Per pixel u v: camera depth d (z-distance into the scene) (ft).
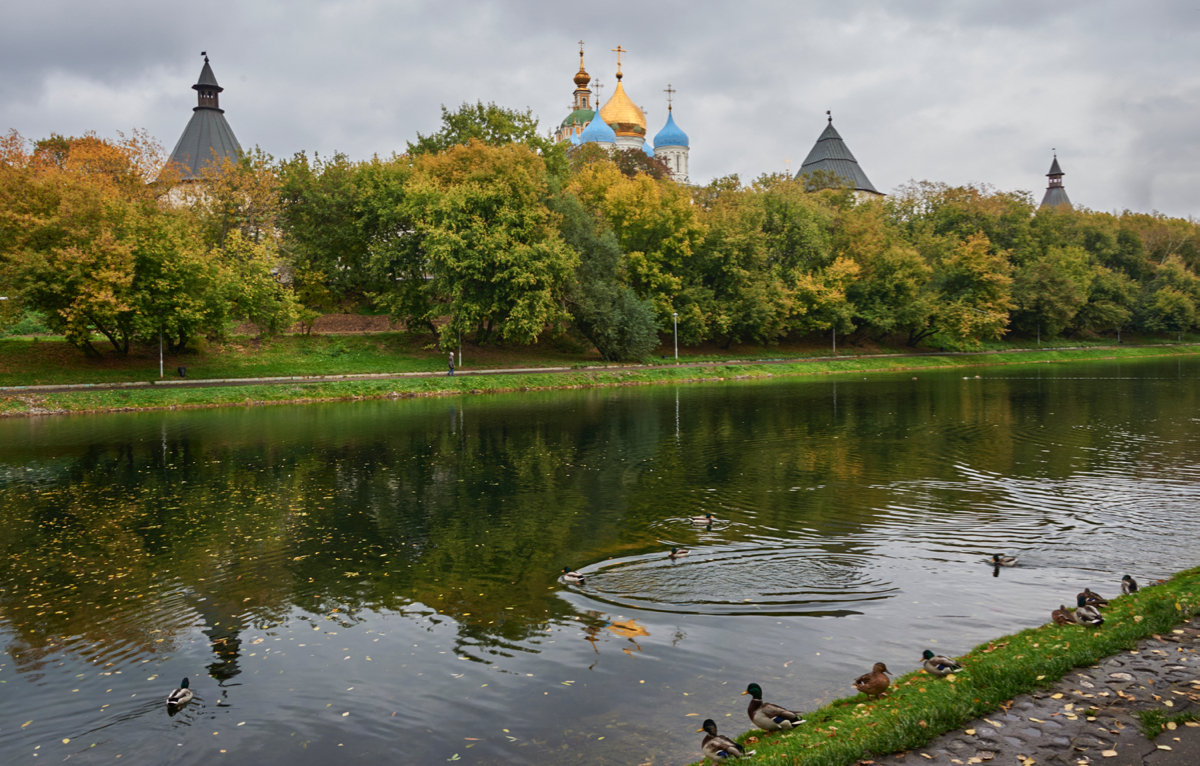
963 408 130.00
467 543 54.70
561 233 196.44
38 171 165.48
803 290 244.01
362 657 36.55
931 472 76.89
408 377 172.65
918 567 47.32
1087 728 25.08
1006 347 291.99
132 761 28.53
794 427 110.01
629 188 221.46
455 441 100.68
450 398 158.61
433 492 71.31
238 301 175.52
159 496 71.15
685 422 116.88
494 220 186.19
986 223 309.22
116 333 176.55
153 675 35.47
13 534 59.00
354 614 42.11
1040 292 286.87
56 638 39.88
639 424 115.14
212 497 70.49
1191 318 337.31
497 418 123.95
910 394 155.84
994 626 37.76
